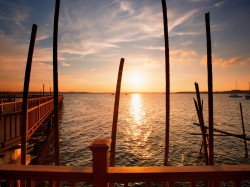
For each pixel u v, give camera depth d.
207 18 5.68
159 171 2.37
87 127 31.89
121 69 6.06
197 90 10.28
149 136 25.39
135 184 11.39
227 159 16.42
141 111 61.12
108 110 62.75
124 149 19.45
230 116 45.94
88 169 2.46
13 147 8.17
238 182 2.40
